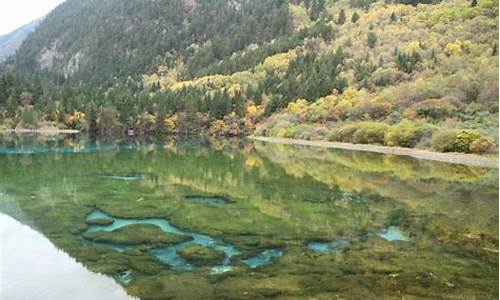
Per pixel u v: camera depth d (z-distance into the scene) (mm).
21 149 67750
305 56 151250
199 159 58031
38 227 24391
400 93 90688
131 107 123688
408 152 66000
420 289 16484
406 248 21625
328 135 87750
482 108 76938
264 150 73500
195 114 121625
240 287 16531
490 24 133250
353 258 20078
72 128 125312
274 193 34969
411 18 160750
